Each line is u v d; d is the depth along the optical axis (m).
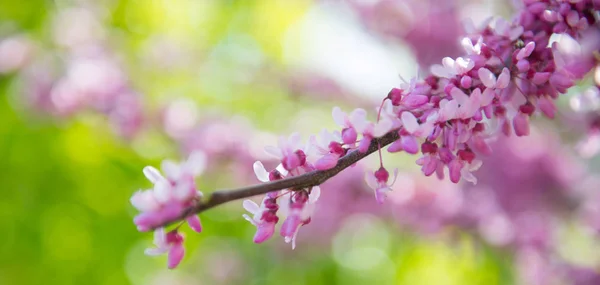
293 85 1.23
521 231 0.98
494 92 0.54
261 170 0.53
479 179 1.01
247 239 1.18
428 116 0.53
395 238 1.18
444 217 1.01
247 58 1.26
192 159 0.50
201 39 1.25
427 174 0.54
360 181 0.97
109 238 1.06
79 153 1.05
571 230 1.01
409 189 1.00
